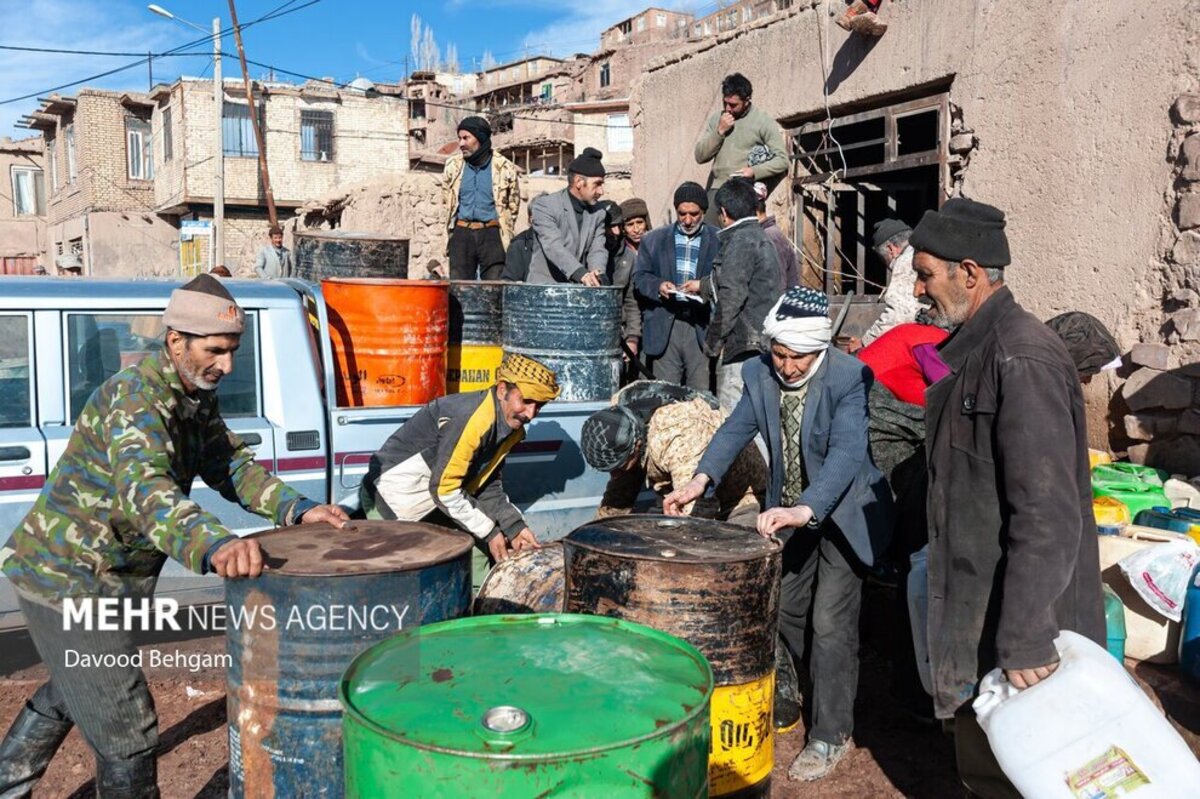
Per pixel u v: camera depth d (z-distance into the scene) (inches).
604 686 87.5
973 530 106.0
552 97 2022.6
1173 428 224.2
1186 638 171.8
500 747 76.1
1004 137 269.0
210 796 138.0
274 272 566.9
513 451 187.5
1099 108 243.8
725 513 179.3
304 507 119.9
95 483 107.6
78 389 163.9
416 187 726.5
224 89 1189.1
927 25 289.1
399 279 188.1
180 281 177.0
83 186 1323.8
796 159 346.9
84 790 140.9
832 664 147.0
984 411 103.9
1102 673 96.2
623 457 163.3
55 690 116.8
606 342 216.2
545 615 104.2
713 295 226.5
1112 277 240.8
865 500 144.6
